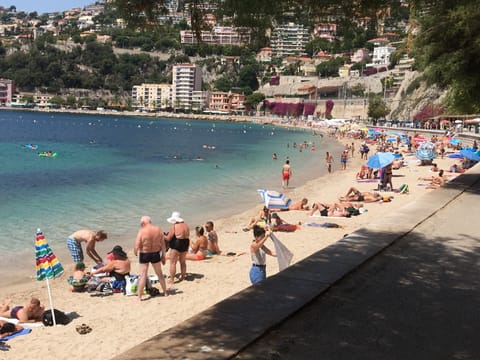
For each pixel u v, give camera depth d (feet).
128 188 103.14
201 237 47.93
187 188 104.06
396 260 26.61
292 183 113.60
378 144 240.53
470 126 262.88
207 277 41.52
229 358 13.74
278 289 19.89
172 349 13.87
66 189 100.99
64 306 35.53
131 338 29.25
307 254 46.75
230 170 142.92
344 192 94.43
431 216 40.19
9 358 26.84
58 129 398.62
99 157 183.62
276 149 240.53
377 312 18.83
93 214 74.49
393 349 15.71
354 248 28.09
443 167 127.95
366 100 527.40
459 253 28.73
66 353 27.37
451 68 62.23
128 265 39.22
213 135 375.45
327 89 624.59
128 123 568.41
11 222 67.87
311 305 18.92
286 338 15.74
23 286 41.47
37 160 165.89
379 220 37.47
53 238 59.41
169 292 37.70
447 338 16.81
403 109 424.46
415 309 19.44
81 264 40.91
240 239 56.85
